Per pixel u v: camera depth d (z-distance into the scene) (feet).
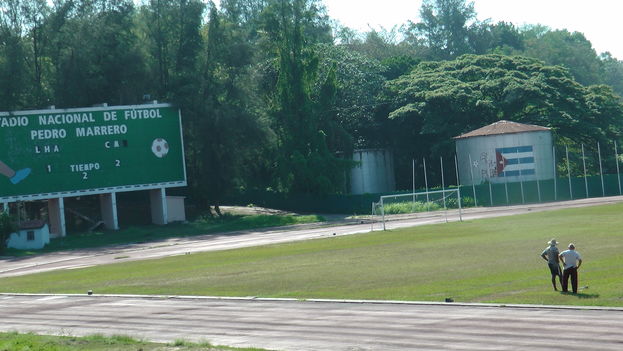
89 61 373.40
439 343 78.43
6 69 351.87
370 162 445.78
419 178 471.21
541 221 248.11
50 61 384.27
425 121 440.86
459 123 444.14
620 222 220.64
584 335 77.05
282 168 408.05
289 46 416.87
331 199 405.80
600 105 449.06
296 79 416.26
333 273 148.46
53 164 335.67
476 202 376.48
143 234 333.21
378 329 88.38
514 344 75.41
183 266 189.67
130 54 379.55
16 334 97.71
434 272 138.41
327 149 415.85
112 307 123.24
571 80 448.65
